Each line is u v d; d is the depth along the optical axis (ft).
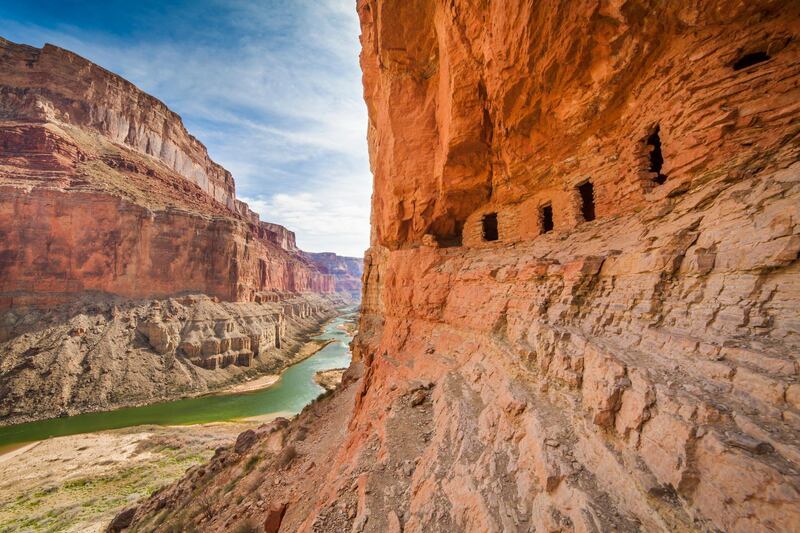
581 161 32.94
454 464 22.33
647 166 26.43
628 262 21.68
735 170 18.22
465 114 41.52
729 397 12.92
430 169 52.13
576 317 24.08
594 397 17.78
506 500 17.51
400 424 31.32
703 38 21.30
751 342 13.71
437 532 18.66
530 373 24.27
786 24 18.44
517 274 32.91
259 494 48.62
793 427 10.87
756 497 10.26
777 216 14.46
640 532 12.46
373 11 58.18
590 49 26.96
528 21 27.91
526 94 33.06
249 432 82.33
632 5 22.75
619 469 14.57
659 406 14.39
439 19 42.68
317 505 30.22
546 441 18.16
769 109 18.08
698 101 20.95
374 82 66.54
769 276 14.35
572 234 32.07
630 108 27.55
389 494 23.91
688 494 12.10
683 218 19.81
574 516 14.07
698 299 16.93
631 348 18.60
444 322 44.60
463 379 32.94
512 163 39.68
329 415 72.95
